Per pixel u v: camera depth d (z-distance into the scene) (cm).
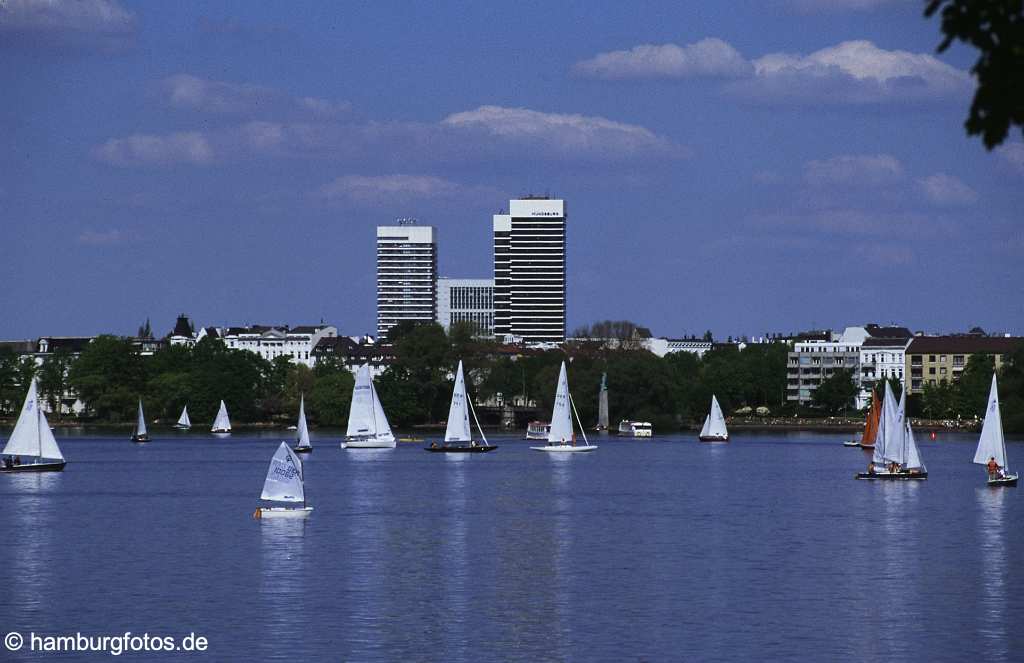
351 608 18675
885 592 19975
